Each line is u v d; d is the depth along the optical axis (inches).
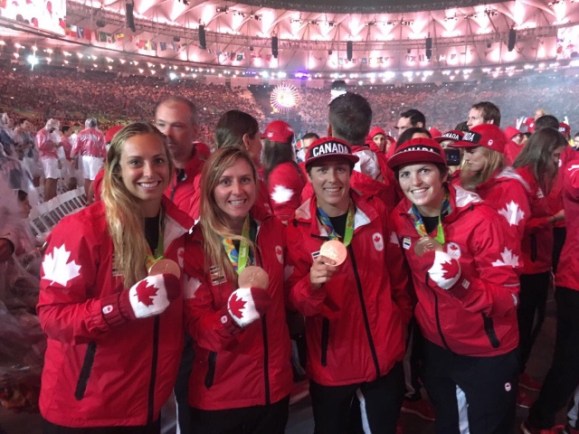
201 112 1569.9
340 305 94.6
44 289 72.1
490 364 96.4
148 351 77.2
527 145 145.4
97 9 1338.6
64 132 593.3
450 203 95.3
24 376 125.0
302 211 98.1
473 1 1609.3
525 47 1699.1
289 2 1750.7
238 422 87.0
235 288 86.6
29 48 1268.5
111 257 73.9
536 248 143.3
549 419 122.6
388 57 1876.2
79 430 74.2
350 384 96.0
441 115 1755.7
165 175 77.1
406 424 137.7
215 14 1656.0
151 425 81.3
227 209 85.0
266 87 1908.2
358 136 128.5
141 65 1643.7
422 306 101.4
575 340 116.7
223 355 85.3
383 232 100.7
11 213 136.9
